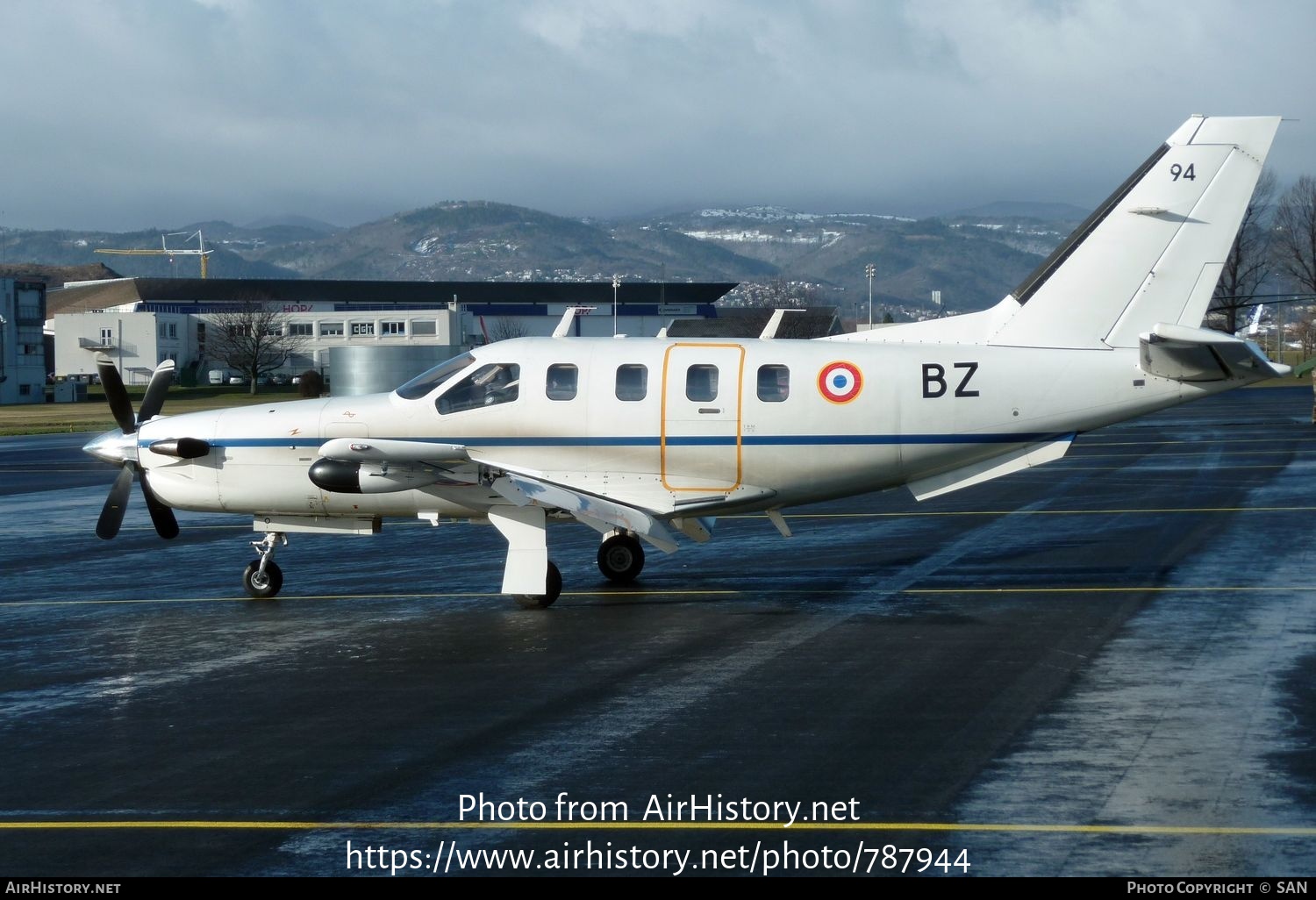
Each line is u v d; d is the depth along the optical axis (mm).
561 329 17078
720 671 11656
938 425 15594
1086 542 19188
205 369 122438
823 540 20219
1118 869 6926
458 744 9492
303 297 141125
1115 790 8141
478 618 14508
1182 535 19578
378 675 11773
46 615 15180
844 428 15570
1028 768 8633
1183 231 15648
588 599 15625
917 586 15961
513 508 15062
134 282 142375
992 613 14141
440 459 14430
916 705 10328
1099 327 15797
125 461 16297
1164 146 15656
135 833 7734
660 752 9188
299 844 7551
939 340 16156
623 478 15883
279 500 15961
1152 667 11477
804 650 12484
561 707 10492
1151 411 15727
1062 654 12055
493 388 15898
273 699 10953
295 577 17812
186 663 12445
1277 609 13992
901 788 8297
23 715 10539
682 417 15633
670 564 18312
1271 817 7633
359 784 8586
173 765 9086
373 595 16250
